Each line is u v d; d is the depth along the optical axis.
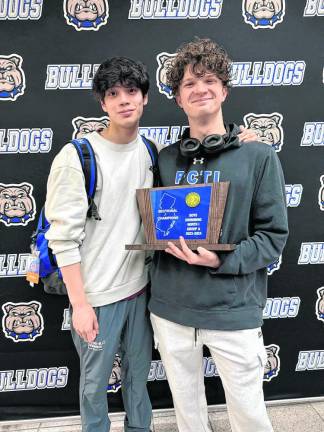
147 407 1.36
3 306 1.51
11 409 1.61
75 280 1.04
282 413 1.63
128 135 1.05
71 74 1.36
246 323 1.03
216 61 0.97
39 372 1.59
